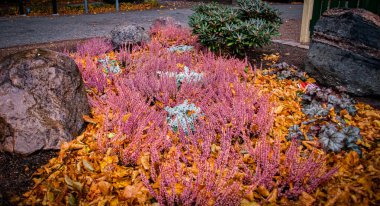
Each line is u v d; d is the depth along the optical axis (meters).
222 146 2.66
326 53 4.30
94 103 3.44
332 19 4.29
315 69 4.52
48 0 19.23
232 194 2.02
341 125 3.15
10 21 10.66
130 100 3.40
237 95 3.63
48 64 2.95
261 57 5.80
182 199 2.06
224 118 3.06
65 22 10.35
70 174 2.43
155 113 3.25
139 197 2.20
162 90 3.75
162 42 6.41
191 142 2.83
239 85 3.76
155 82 3.76
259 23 5.23
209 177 2.09
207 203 2.02
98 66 4.63
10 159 2.60
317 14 6.32
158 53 5.16
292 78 4.55
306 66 4.70
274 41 7.05
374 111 3.57
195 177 2.33
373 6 5.30
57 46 6.38
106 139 2.80
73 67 3.21
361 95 4.03
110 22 10.32
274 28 5.38
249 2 5.75
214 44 5.32
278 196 2.24
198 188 2.15
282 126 3.23
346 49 4.06
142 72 4.11
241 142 2.97
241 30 5.12
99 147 2.67
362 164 2.58
